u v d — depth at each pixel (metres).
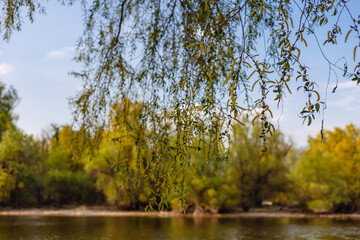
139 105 3.89
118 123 3.69
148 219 22.81
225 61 3.50
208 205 26.67
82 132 3.99
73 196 32.59
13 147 28.86
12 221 20.73
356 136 35.22
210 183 26.30
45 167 33.25
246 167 30.52
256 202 32.31
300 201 29.98
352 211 30.31
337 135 36.78
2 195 27.45
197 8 3.66
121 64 4.04
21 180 29.25
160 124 3.46
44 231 16.22
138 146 3.29
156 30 4.04
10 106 35.28
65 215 25.45
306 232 16.66
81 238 14.30
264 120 2.28
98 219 22.53
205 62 2.93
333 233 16.38
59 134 29.11
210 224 19.94
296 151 36.88
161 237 14.74
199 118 3.10
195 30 3.58
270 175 31.09
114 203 28.81
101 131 4.02
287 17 2.49
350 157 33.44
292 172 30.97
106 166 26.45
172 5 4.09
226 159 3.00
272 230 17.34
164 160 3.21
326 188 28.77
